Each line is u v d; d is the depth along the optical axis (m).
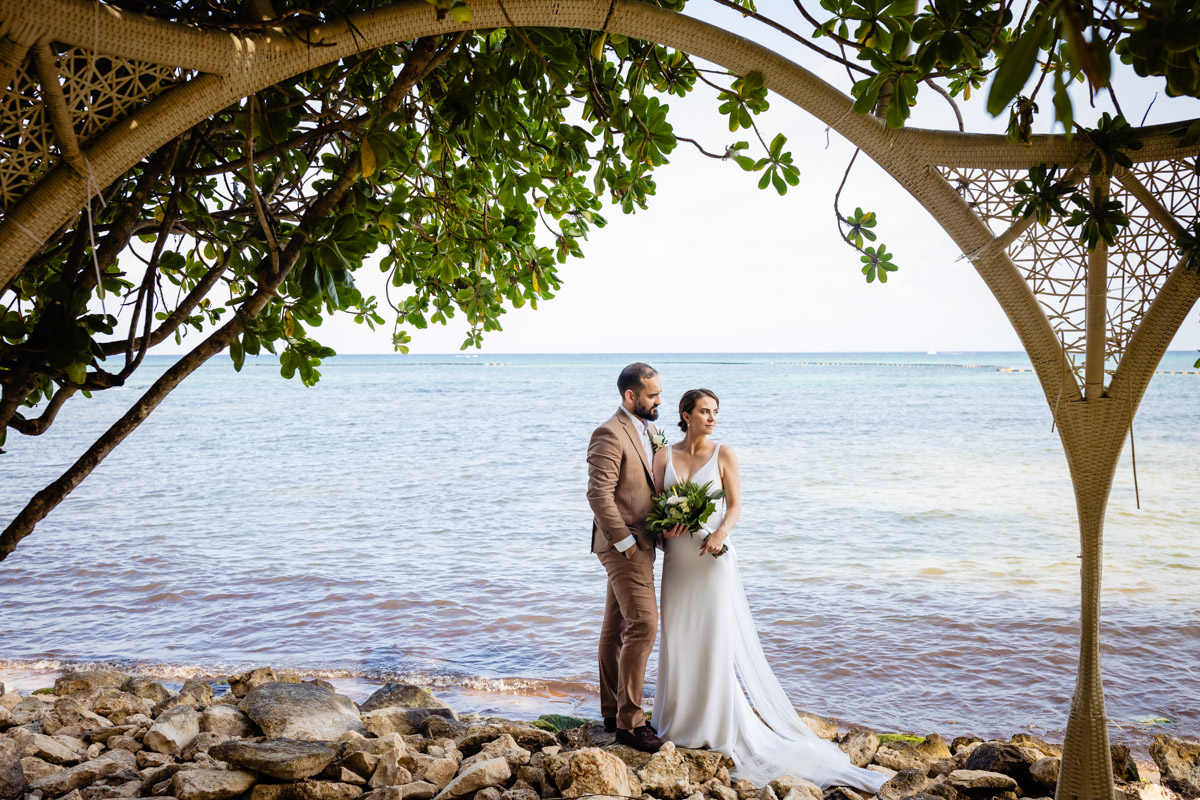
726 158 3.03
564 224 4.35
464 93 3.05
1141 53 1.61
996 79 0.88
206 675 6.29
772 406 42.72
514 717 5.44
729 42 2.40
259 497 16.02
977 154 2.60
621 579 3.82
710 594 3.76
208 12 2.06
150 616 7.95
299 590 8.87
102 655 6.77
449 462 21.81
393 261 4.18
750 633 4.06
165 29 1.71
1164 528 12.29
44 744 3.56
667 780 3.40
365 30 2.02
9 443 29.22
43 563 10.16
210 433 31.66
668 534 3.73
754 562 10.28
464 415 39.47
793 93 2.52
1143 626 7.43
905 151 2.61
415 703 4.64
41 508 2.37
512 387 66.19
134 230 2.89
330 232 2.51
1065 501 15.13
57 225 1.76
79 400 57.19
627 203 3.67
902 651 6.81
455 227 4.11
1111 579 9.30
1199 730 5.25
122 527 12.80
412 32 2.10
